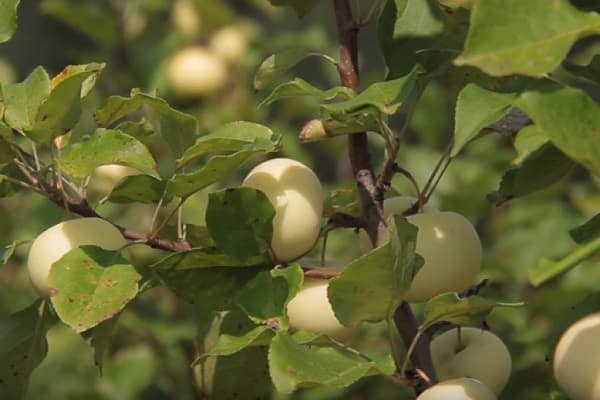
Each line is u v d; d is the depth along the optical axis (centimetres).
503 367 208
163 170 260
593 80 201
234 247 202
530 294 262
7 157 205
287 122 311
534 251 267
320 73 365
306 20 375
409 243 196
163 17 326
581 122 185
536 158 198
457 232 204
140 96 205
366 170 207
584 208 275
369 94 197
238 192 201
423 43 207
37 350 212
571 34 184
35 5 379
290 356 193
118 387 273
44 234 205
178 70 297
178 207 204
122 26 305
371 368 196
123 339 274
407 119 203
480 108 191
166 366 270
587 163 185
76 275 202
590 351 193
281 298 201
